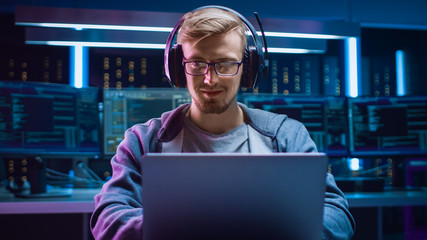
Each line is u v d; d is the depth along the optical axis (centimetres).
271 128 94
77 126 227
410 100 250
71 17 197
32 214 209
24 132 212
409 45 300
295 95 247
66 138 223
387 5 292
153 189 57
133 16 200
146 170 57
